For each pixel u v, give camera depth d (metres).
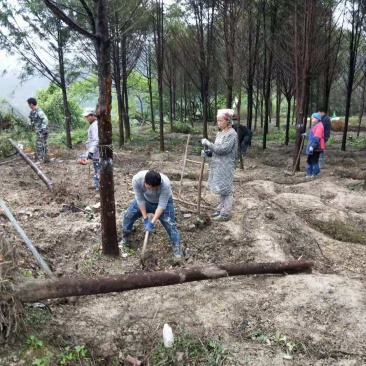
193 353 3.38
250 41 11.60
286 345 3.44
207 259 5.17
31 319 3.52
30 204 6.98
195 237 5.71
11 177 8.87
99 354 3.39
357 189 8.70
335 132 21.58
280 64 13.84
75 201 7.16
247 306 3.96
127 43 13.90
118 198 7.26
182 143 15.63
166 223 4.97
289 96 15.73
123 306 3.98
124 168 10.38
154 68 18.64
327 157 12.64
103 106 4.43
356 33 12.54
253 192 8.16
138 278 3.64
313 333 3.58
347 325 3.68
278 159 12.62
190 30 13.73
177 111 27.23
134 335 3.59
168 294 4.18
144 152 13.23
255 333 3.59
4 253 3.35
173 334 3.58
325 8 11.30
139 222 5.89
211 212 6.56
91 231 5.74
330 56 13.51
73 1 9.23
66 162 11.00
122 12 7.77
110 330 3.62
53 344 3.35
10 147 9.95
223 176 5.98
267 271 4.43
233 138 5.84
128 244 5.42
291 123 25.98
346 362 3.27
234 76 10.56
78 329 3.60
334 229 6.39
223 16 10.26
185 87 22.56
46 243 5.29
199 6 11.87
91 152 7.54
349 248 5.68
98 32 4.15
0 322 3.10
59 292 3.34
